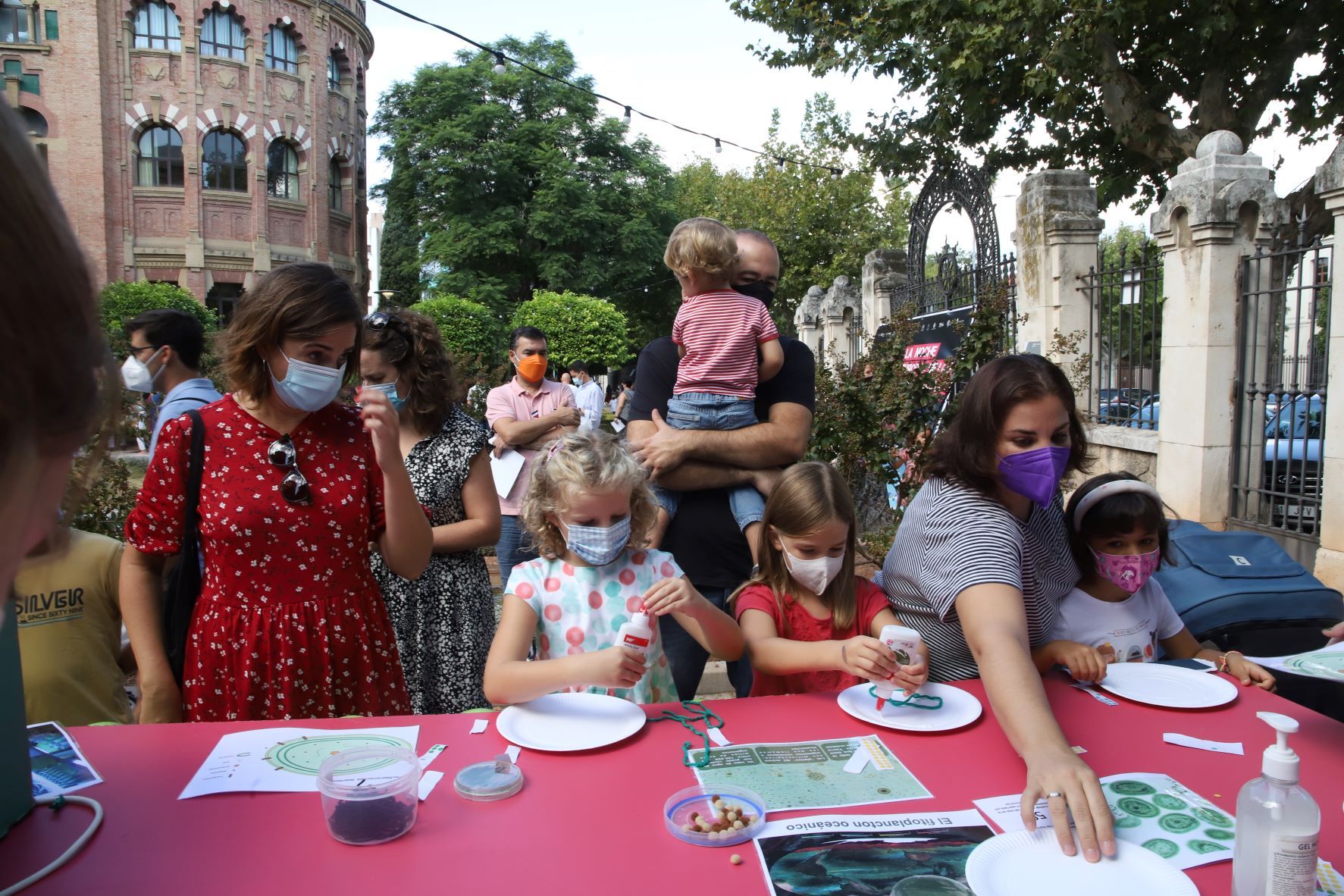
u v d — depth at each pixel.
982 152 12.27
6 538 0.60
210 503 2.10
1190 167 5.61
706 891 1.24
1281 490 5.81
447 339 23.33
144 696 2.13
